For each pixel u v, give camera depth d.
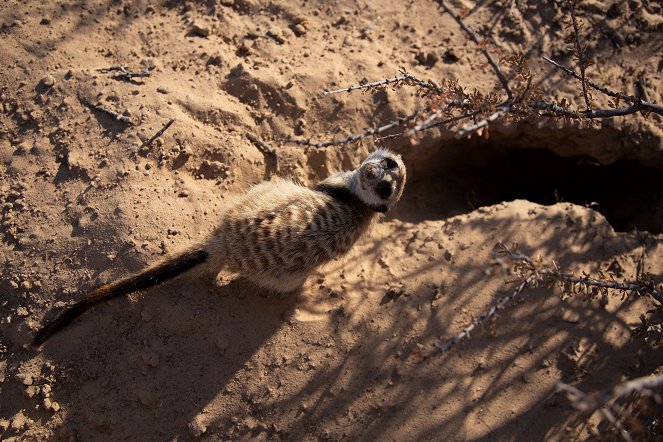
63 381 0.90
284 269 0.92
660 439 0.85
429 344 0.92
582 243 0.98
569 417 0.89
